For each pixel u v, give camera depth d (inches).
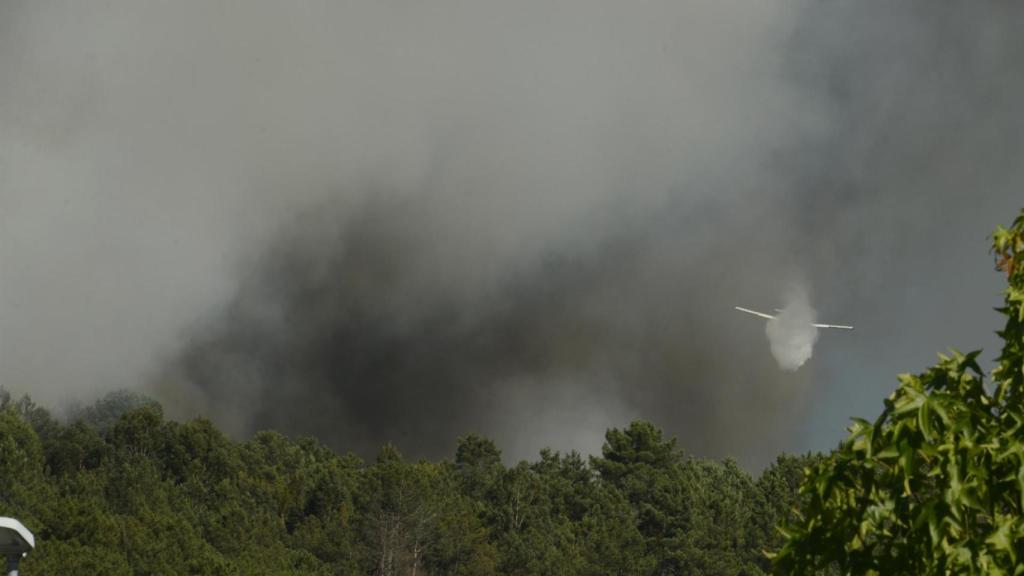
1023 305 316.2
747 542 4340.6
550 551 4050.2
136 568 2426.2
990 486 291.7
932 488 306.3
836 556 311.4
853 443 310.3
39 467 3609.7
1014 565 275.6
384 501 4023.1
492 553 4060.0
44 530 2390.5
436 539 4018.2
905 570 299.9
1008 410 301.9
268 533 3688.5
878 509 305.4
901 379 308.7
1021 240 343.6
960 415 293.4
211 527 3494.1
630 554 4072.3
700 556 4151.1
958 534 291.3
